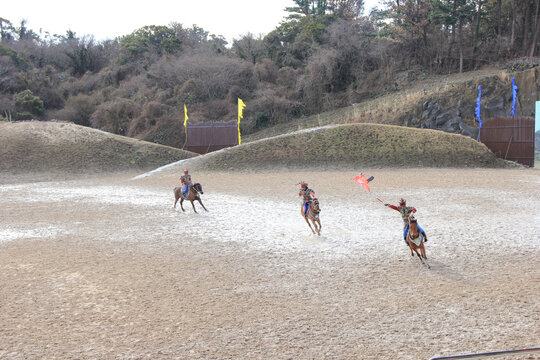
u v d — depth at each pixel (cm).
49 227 1942
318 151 4325
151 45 9794
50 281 1233
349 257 1406
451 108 5541
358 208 2211
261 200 2533
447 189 2756
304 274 1257
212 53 8781
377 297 1070
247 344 846
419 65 7331
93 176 4150
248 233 1756
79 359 801
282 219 2000
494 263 1296
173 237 1722
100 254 1499
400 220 1917
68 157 4400
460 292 1078
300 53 8588
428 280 1176
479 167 4062
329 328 907
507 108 5594
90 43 10231
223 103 7656
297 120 7256
